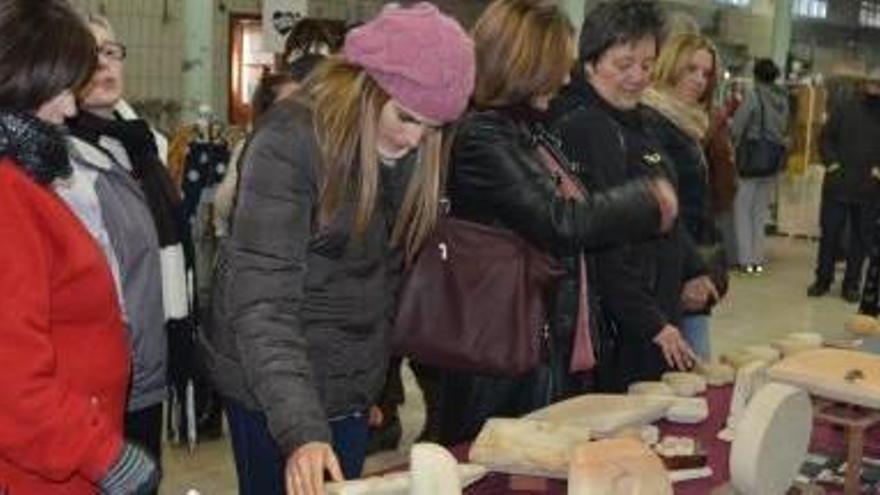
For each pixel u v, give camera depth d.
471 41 1.57
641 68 2.05
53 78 1.31
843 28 12.12
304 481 1.28
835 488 1.53
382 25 1.42
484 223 1.79
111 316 1.44
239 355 1.44
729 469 1.44
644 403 1.69
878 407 1.53
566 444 1.42
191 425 3.31
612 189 1.80
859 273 6.32
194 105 4.86
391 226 1.59
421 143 1.53
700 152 2.64
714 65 2.77
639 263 2.10
